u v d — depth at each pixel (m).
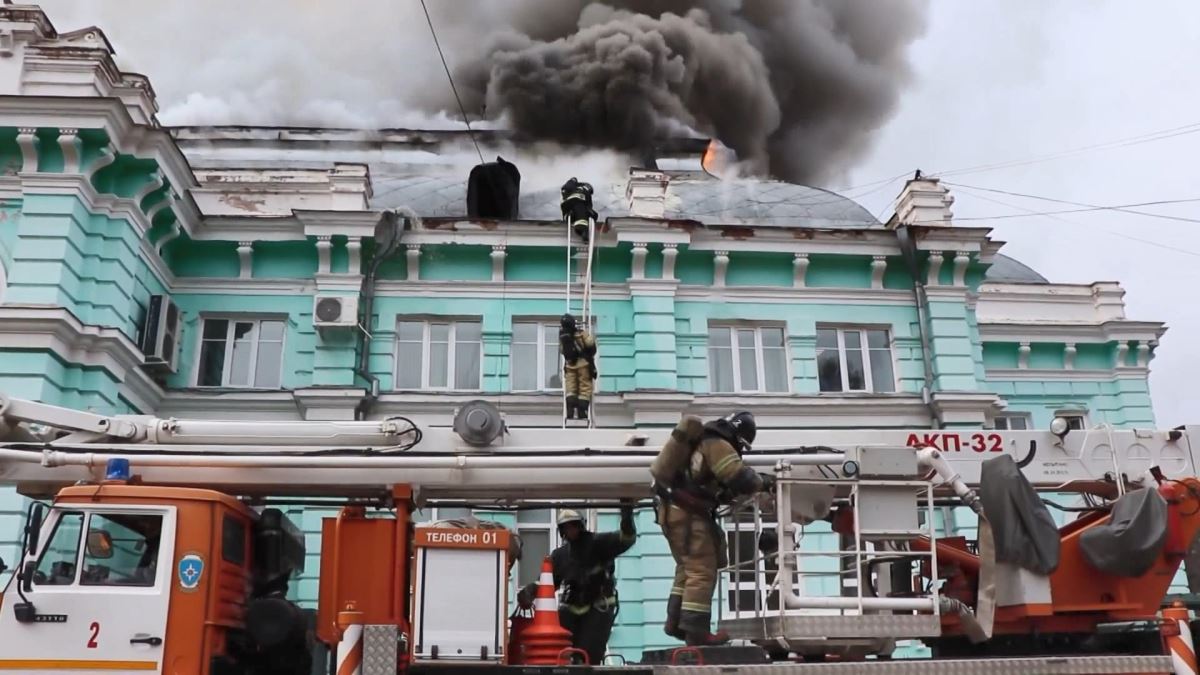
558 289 17.70
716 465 7.12
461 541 7.23
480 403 8.22
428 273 17.67
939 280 18.27
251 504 8.49
